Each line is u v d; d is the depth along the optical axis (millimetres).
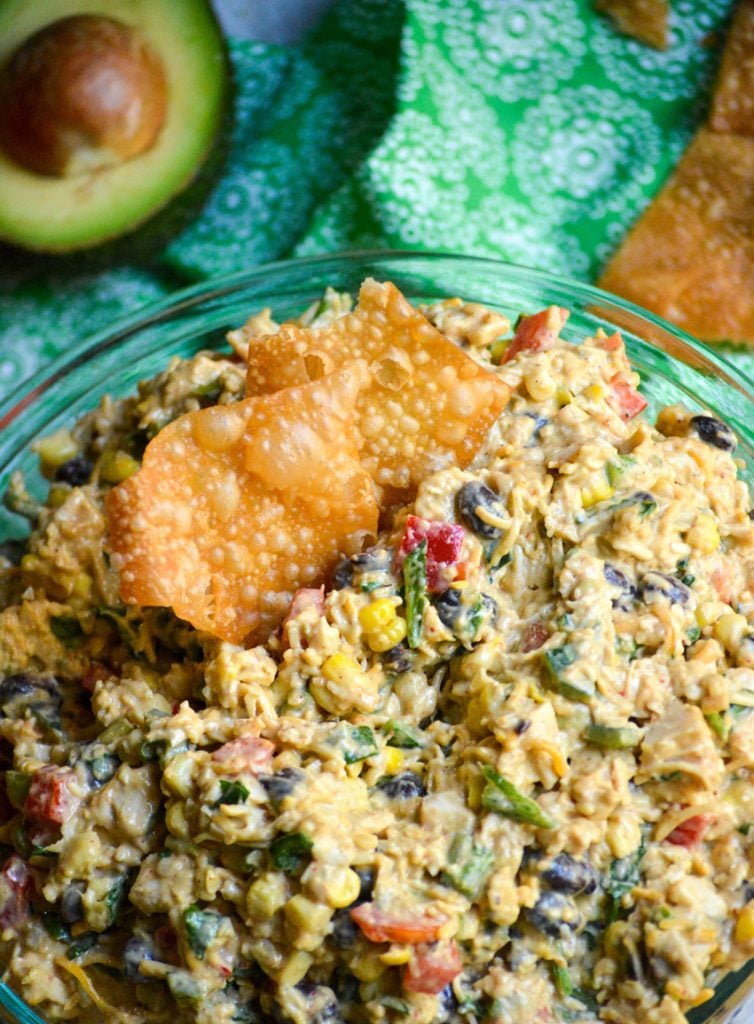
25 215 446
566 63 460
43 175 444
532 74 459
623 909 275
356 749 279
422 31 455
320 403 292
